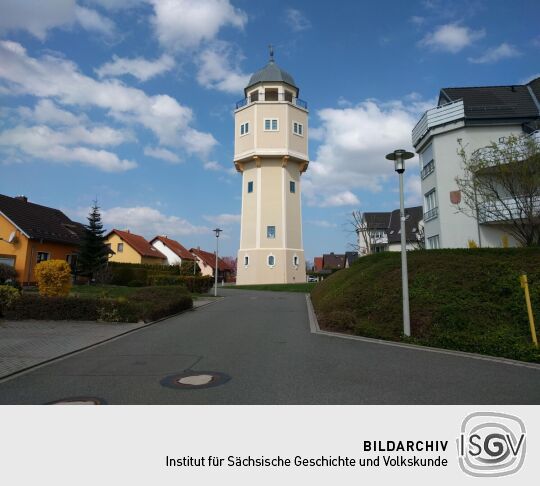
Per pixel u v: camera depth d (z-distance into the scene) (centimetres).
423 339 1013
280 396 591
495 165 1795
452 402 568
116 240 5234
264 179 4306
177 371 744
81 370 762
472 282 1223
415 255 1516
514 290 1143
